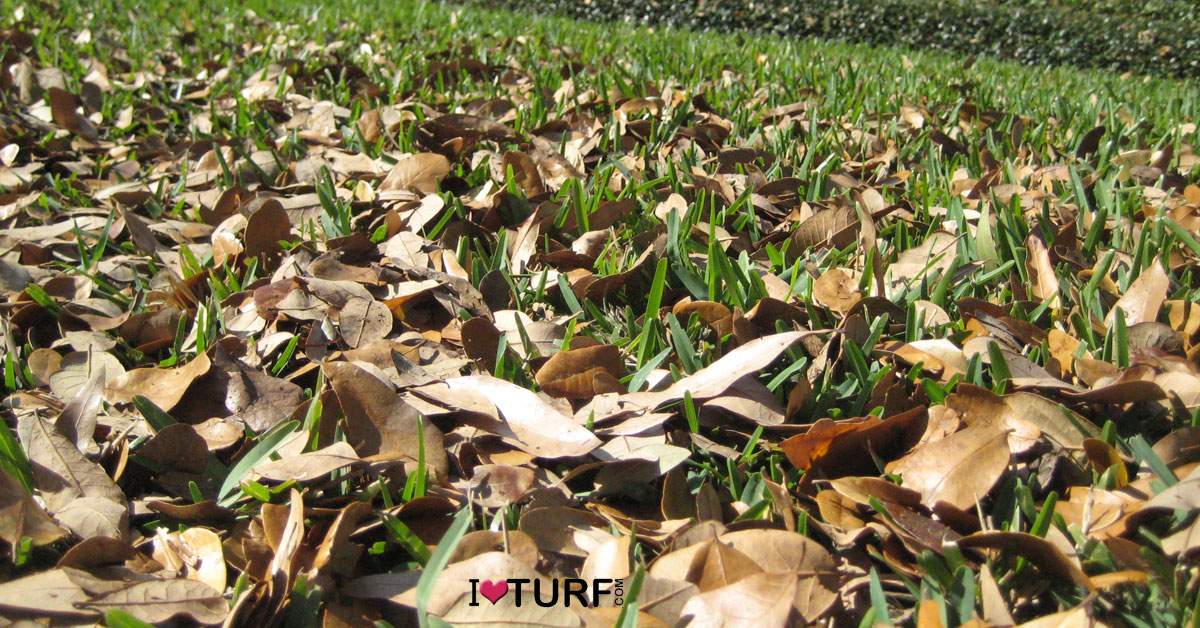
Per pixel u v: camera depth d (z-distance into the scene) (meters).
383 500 1.56
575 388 1.79
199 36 5.02
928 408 1.64
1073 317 1.96
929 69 5.80
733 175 2.96
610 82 4.14
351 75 4.29
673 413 1.66
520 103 3.85
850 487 1.48
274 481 1.57
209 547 1.42
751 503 1.55
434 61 4.36
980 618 1.31
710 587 1.31
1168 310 2.00
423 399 1.72
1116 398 1.68
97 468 1.57
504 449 1.64
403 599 1.32
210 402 1.81
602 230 2.51
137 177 3.19
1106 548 1.38
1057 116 4.23
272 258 2.42
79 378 1.89
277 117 3.76
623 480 1.57
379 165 2.94
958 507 1.46
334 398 1.69
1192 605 1.32
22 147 3.29
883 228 2.55
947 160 3.34
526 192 2.74
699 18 10.15
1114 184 2.89
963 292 2.17
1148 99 5.16
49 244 2.52
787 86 4.39
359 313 2.00
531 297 2.20
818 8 9.96
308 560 1.40
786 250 2.42
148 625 1.20
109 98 3.93
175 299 2.22
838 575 1.36
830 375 1.78
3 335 2.04
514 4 10.85
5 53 4.13
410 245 2.35
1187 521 1.39
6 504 1.40
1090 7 11.25
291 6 6.16
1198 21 10.17
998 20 9.84
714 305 1.98
